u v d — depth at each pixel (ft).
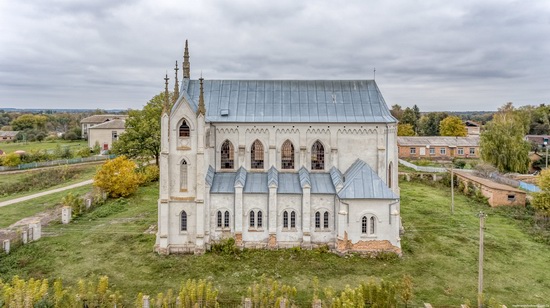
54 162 342.03
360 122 158.10
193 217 144.97
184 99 142.41
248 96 167.94
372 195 141.59
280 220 148.77
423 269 129.80
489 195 208.23
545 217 175.73
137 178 239.09
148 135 276.00
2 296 95.96
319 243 148.36
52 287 115.24
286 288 100.68
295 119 159.74
